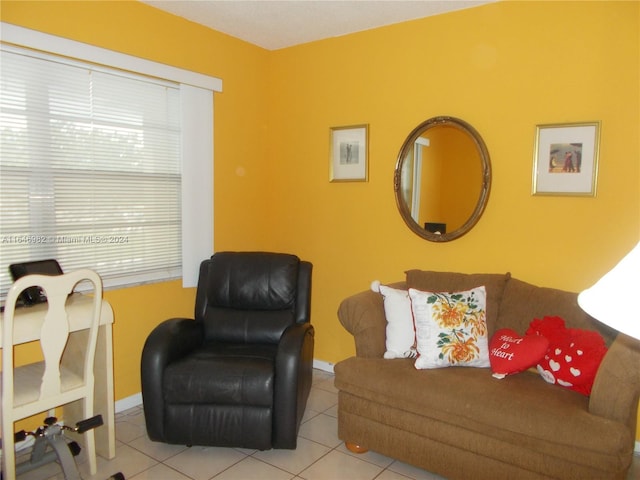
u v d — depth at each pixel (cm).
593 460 179
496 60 281
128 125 286
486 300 259
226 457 242
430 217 307
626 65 243
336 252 354
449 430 212
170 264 318
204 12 300
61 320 201
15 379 212
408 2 282
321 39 348
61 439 212
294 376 237
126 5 276
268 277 293
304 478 225
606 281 111
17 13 231
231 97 345
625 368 184
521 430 192
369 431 238
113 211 282
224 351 268
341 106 343
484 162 283
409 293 251
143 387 241
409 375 228
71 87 258
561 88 262
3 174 235
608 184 251
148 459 239
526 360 222
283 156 375
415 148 311
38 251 250
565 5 258
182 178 312
